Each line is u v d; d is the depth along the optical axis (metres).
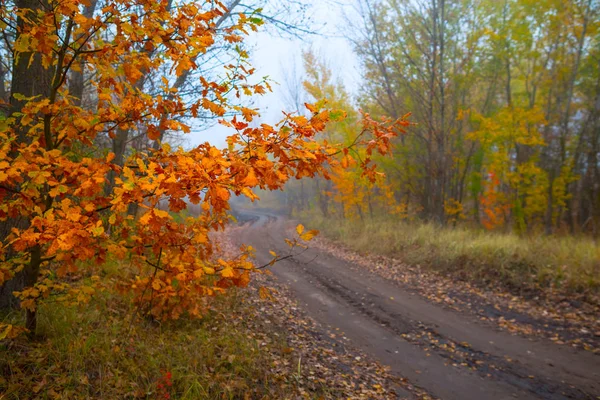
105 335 3.51
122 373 3.10
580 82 15.23
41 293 3.12
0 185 2.22
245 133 2.15
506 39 14.73
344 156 2.48
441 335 6.31
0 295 3.31
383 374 4.83
